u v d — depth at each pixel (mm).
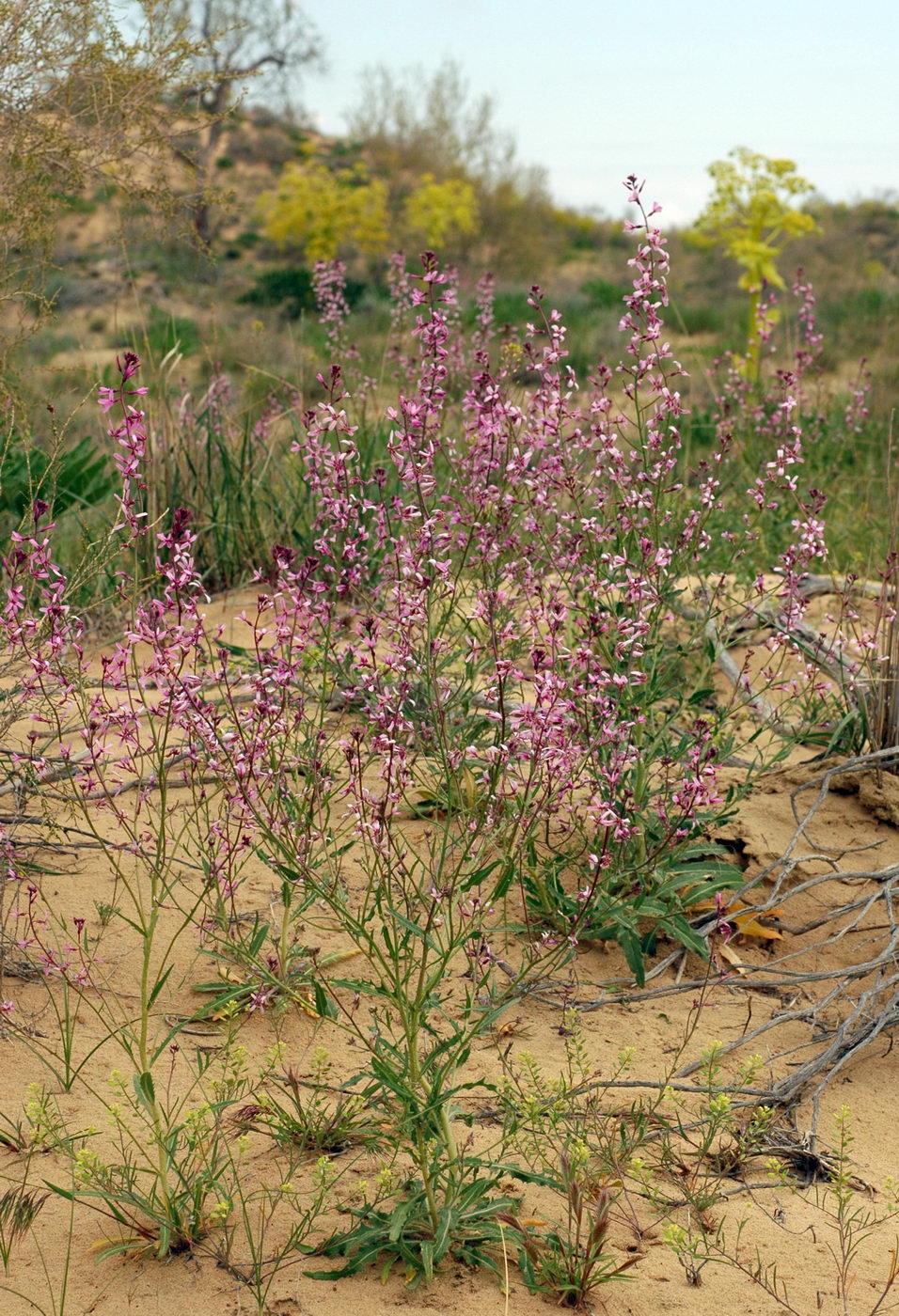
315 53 36094
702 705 4746
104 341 18172
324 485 3189
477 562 3600
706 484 3779
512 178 37250
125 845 2715
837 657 4617
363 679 2963
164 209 5891
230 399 7961
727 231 14516
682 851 3500
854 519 7090
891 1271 2307
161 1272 2244
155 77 5551
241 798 2771
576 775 3049
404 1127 2379
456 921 3352
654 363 3494
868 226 38375
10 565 2814
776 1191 2578
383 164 41344
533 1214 2441
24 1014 2988
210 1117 2631
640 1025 3188
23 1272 2229
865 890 3771
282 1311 2150
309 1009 2867
